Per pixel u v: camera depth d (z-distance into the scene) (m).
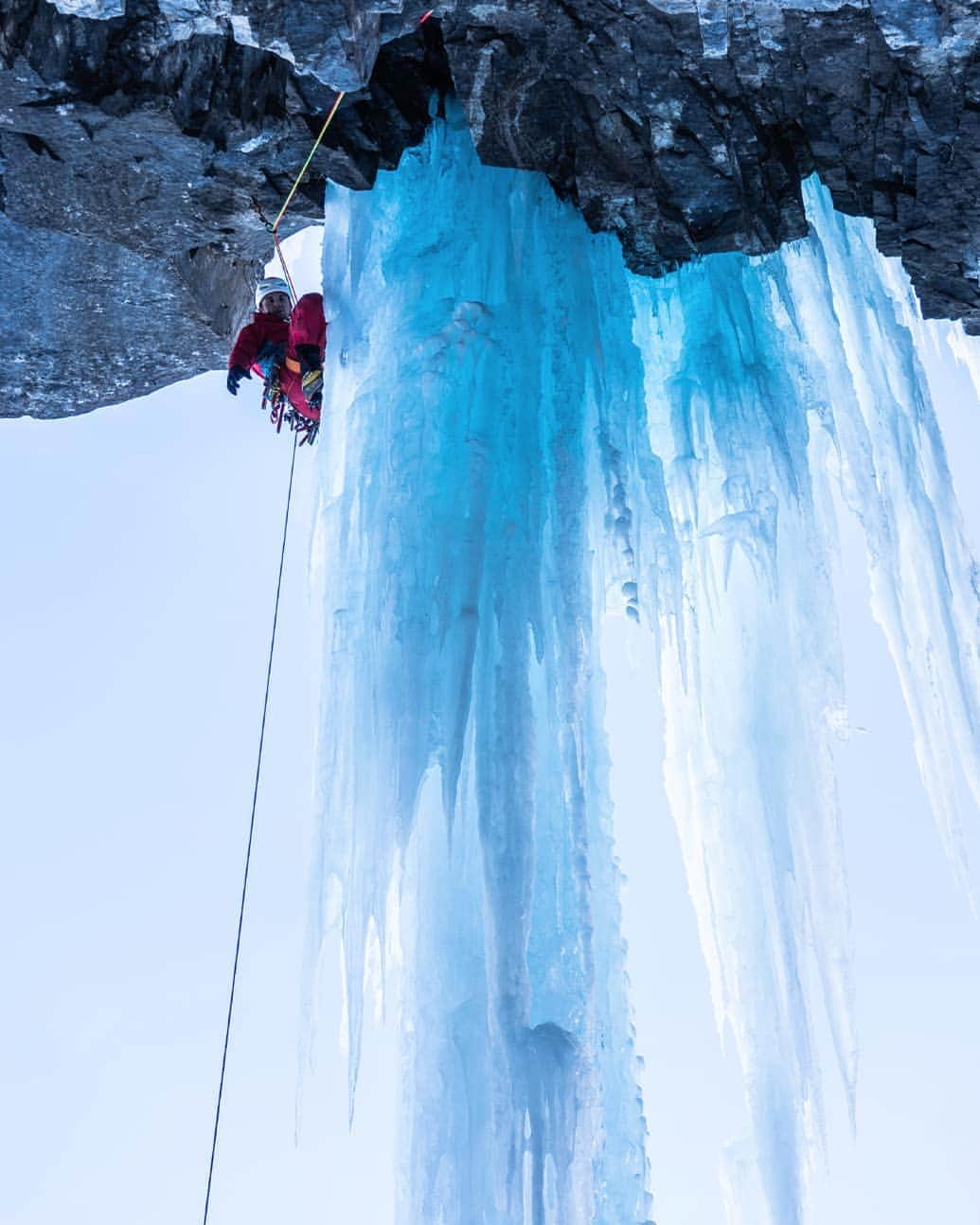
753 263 6.88
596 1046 5.71
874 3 5.38
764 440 6.61
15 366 8.14
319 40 5.21
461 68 5.71
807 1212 6.09
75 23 5.36
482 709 5.91
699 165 6.13
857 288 6.96
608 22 5.54
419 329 6.38
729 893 6.59
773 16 5.50
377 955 6.11
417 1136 5.57
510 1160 5.37
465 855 5.95
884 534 6.76
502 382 6.29
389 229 6.70
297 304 6.74
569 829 5.89
